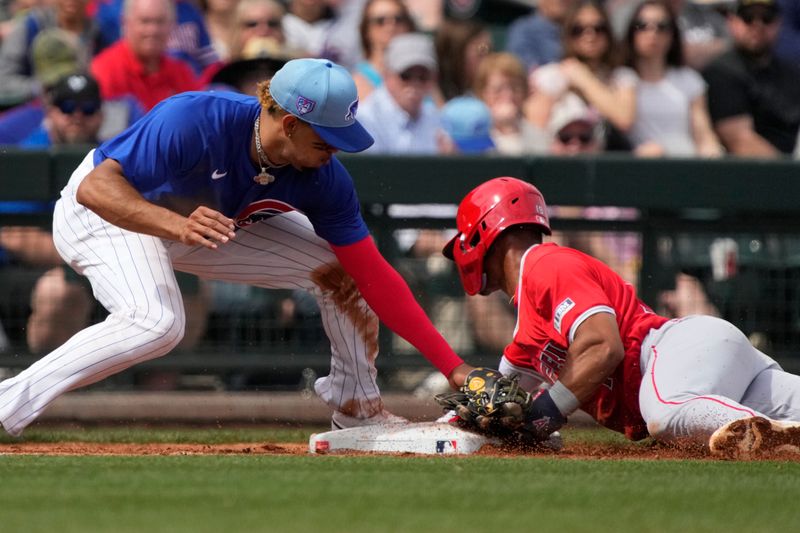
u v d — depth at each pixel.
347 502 9.70
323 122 13.64
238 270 16.03
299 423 22.55
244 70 24.80
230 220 13.31
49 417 22.14
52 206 22.22
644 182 22.56
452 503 9.70
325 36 30.56
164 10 26.19
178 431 21.36
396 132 26.91
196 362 22.56
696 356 14.23
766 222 23.03
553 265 14.29
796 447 13.23
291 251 15.96
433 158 22.36
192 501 9.72
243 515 9.02
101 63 26.19
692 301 23.06
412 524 8.67
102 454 14.50
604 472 11.91
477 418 14.40
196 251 15.76
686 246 23.06
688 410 13.69
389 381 22.47
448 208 22.66
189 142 13.76
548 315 14.36
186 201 14.33
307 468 12.13
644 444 16.36
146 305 14.46
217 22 30.73
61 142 24.75
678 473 11.87
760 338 23.08
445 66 30.38
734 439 13.21
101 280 14.70
